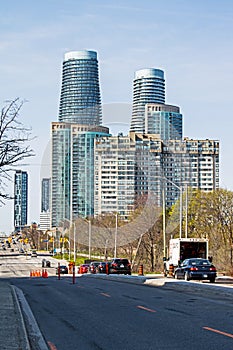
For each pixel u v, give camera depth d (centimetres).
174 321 1886
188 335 1562
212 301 2664
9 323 1830
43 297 3041
